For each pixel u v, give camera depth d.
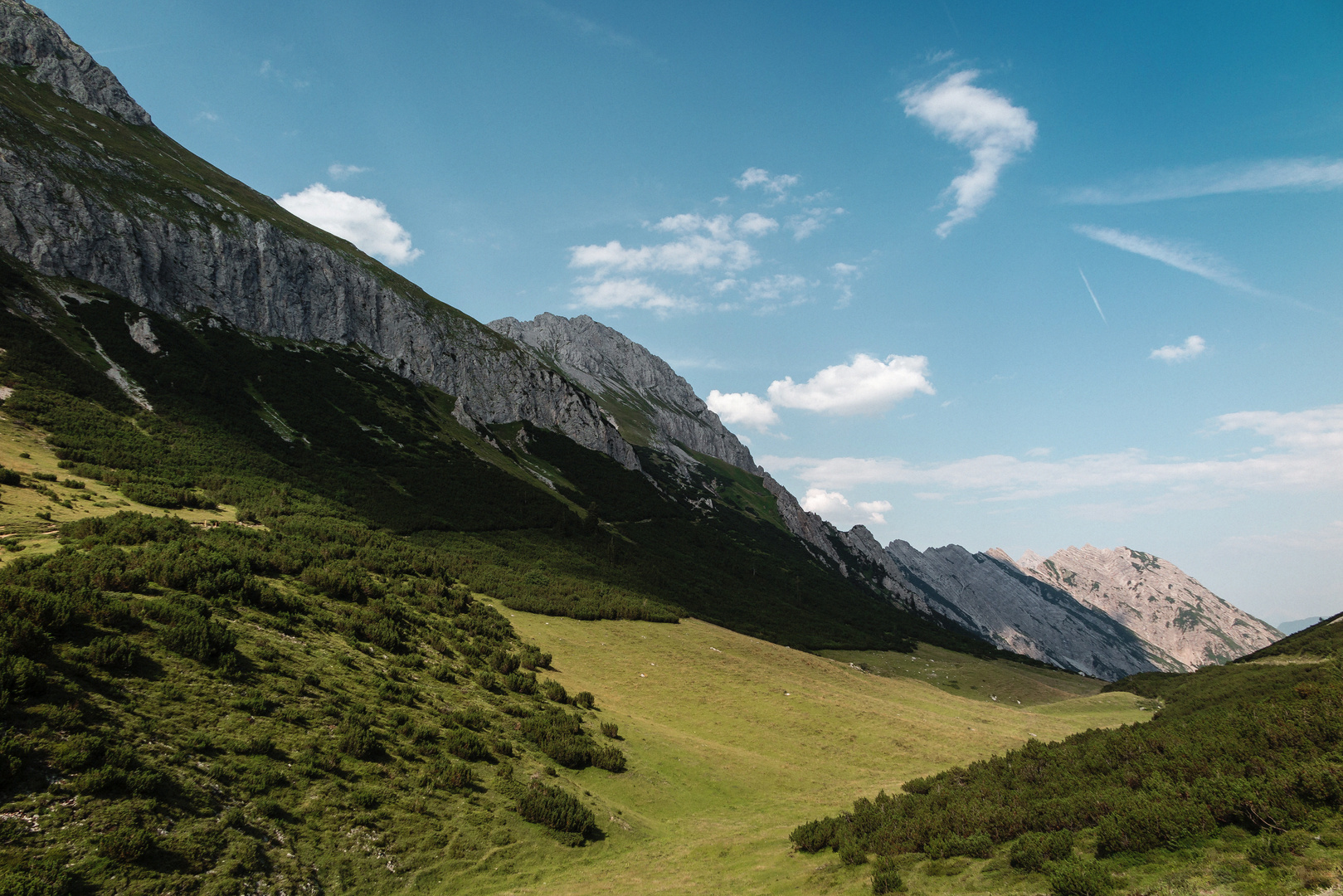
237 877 18.23
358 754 26.12
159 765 20.08
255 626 32.19
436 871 22.59
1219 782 18.73
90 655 22.58
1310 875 13.83
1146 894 15.24
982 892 18.12
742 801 37.28
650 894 23.20
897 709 64.31
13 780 17.02
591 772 35.28
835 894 21.00
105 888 15.86
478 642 48.31
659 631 73.56
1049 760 29.64
